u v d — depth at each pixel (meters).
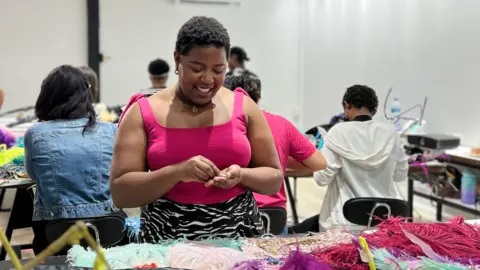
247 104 1.38
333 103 6.03
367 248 1.07
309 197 4.95
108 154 2.10
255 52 6.65
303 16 6.68
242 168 1.30
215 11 6.41
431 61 4.23
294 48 6.80
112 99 6.18
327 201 2.51
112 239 1.98
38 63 5.86
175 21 6.27
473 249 1.19
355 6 5.45
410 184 3.65
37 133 2.04
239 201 1.35
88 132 2.08
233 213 1.33
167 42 6.29
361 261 1.13
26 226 2.73
